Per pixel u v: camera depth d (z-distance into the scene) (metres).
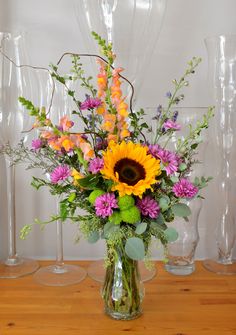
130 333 0.79
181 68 1.16
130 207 0.71
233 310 0.88
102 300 0.92
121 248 0.80
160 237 0.76
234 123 1.06
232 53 1.03
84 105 0.76
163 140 0.96
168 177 0.75
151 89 1.16
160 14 0.96
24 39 1.01
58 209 1.07
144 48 0.95
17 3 1.14
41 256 1.22
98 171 0.71
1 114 1.00
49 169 0.84
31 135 1.04
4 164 1.18
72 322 0.83
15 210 1.17
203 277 1.05
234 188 1.13
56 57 1.16
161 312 0.87
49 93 1.00
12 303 0.91
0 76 0.99
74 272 1.08
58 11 1.14
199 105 1.17
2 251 1.21
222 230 1.13
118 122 0.75
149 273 1.05
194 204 1.06
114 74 0.75
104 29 0.92
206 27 1.15
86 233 0.76
